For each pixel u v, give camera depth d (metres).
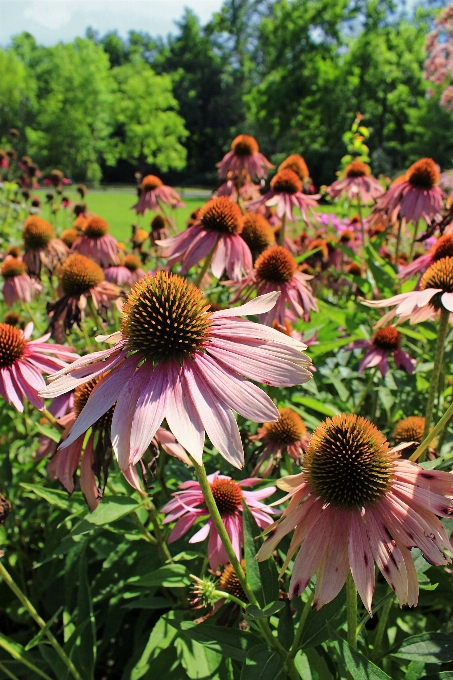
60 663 0.27
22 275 0.59
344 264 0.79
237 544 0.26
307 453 0.19
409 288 0.45
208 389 0.18
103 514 0.24
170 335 0.19
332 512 0.18
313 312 0.48
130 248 0.89
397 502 0.18
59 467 0.25
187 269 0.40
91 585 0.33
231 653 0.21
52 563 0.37
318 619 0.21
